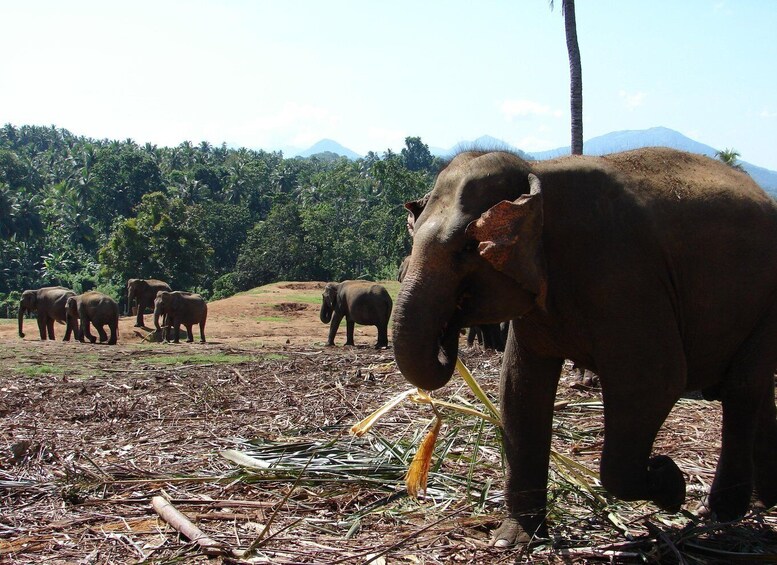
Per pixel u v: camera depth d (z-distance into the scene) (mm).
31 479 6793
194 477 6629
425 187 68562
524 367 5281
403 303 4492
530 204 4391
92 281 72562
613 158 5340
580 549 4988
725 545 5090
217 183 106562
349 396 10867
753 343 5496
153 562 4848
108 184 94812
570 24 15562
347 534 5266
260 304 35938
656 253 4930
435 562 4836
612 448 4820
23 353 19031
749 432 5520
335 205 96938
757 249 5398
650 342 4793
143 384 12734
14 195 85062
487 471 6691
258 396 11289
